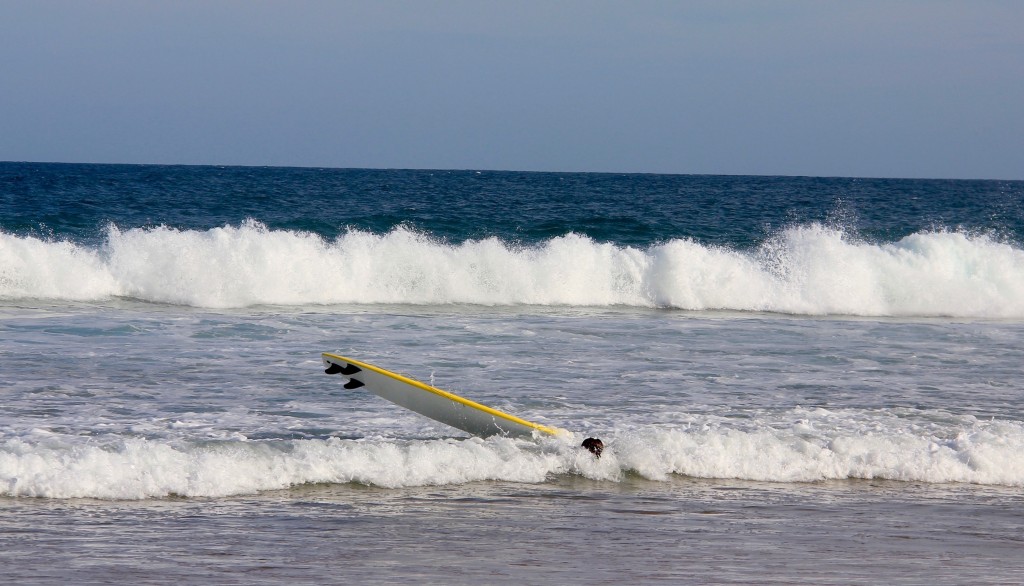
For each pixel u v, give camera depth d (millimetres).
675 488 32625
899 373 52469
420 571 23844
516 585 23031
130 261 74688
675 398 44312
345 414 39688
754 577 24094
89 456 30328
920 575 24703
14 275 71812
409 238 84250
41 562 23469
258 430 36625
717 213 170625
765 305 81812
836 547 26891
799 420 40656
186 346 54219
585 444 34531
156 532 26125
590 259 83312
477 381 46875
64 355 50250
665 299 81875
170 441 33469
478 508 29578
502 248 83438
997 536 28500
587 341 60250
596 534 27406
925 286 84000
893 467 34906
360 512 28719
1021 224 163000
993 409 44000
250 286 74812
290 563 24125
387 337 59469
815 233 91375
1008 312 82250
